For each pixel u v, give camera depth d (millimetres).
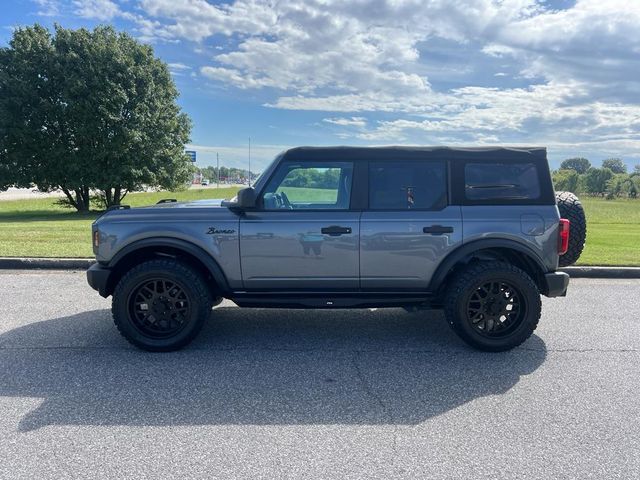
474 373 3922
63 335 4738
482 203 4391
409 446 2811
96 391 3523
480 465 2617
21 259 7879
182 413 3199
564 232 4367
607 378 3826
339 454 2717
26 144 25000
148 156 26984
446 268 4336
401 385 3682
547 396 3498
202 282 4355
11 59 24750
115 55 25203
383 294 4477
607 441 2879
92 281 4395
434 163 4418
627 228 14664
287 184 4461
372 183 4418
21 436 2883
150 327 4430
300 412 3234
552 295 4422
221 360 4164
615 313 5676
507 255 4645
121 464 2598
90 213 25719
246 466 2590
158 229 4344
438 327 5164
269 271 4387
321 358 4238
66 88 24359
